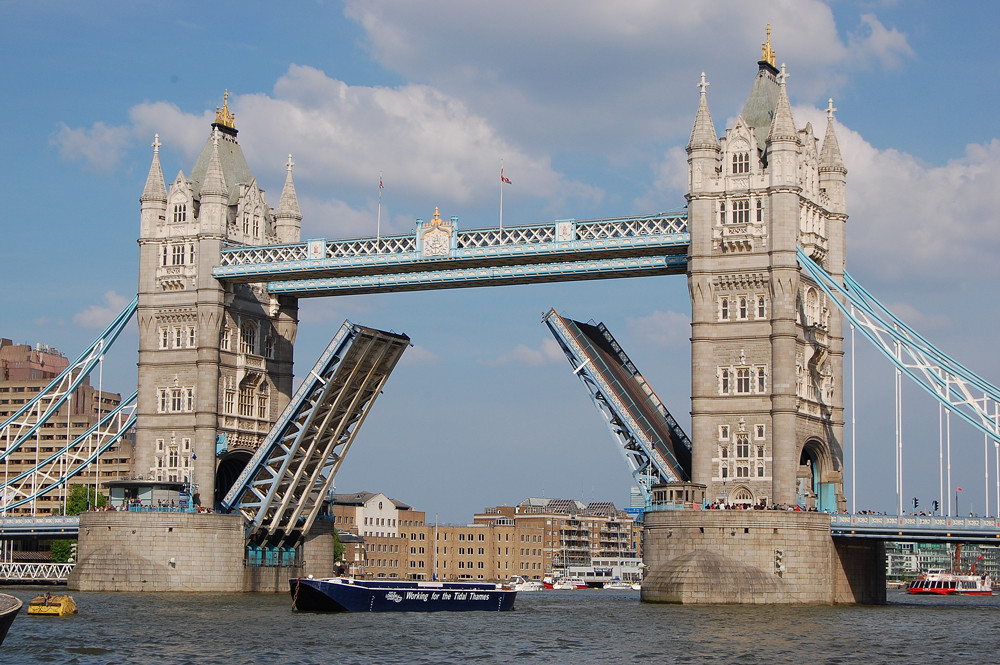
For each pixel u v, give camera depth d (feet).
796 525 367.25
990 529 363.76
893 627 311.06
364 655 261.44
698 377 388.98
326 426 422.41
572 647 274.36
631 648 271.08
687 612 343.67
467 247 415.03
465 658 258.16
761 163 391.65
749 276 386.11
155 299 456.45
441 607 364.79
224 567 426.92
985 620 334.65
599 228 404.57
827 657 257.55
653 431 390.01
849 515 376.68
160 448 451.53
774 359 382.01
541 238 409.08
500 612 367.04
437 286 431.02
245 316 462.19
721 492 384.47
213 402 446.19
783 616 333.62
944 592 568.82
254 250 446.19
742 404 385.29
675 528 373.61
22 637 279.28
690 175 393.50
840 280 407.44
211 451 444.14
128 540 420.36
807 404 392.06
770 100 407.03
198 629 300.40
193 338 451.94
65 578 514.68
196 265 451.94
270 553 444.14
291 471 435.12
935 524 368.68
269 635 290.76
